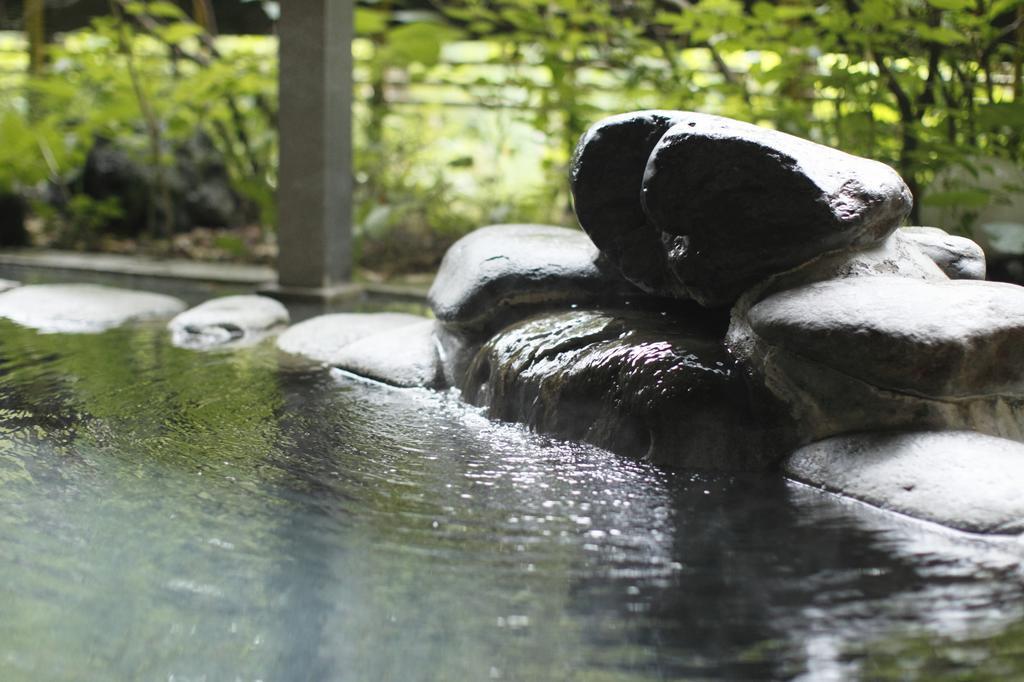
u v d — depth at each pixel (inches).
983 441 105.0
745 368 120.4
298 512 101.8
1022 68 217.2
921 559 89.9
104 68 308.0
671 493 108.1
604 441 123.8
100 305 210.8
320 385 155.6
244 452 120.9
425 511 102.7
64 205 342.0
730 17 209.3
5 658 71.7
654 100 263.1
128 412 136.5
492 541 95.0
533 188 318.3
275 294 241.1
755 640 75.7
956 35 184.1
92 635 75.6
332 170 241.4
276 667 71.6
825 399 114.7
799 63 219.0
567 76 288.7
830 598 82.4
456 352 157.5
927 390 108.7
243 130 332.2
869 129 208.2
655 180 127.2
